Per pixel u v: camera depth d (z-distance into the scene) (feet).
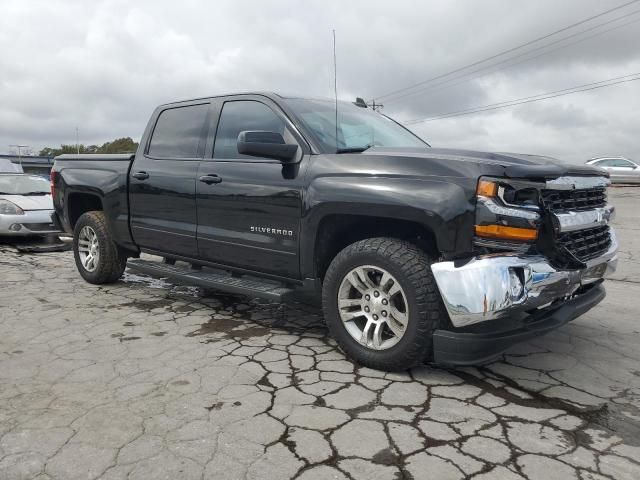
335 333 11.51
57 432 8.36
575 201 11.02
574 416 9.17
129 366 11.16
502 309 9.34
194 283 14.60
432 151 11.11
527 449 8.03
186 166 14.82
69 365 11.18
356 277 11.09
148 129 16.69
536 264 9.71
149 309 15.76
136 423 8.66
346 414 9.05
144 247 16.71
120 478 7.16
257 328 14.01
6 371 10.84
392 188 10.38
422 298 10.07
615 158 81.76
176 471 7.32
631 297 18.51
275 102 13.24
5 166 39.22
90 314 15.12
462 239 9.62
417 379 10.64
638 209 49.83
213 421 8.75
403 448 7.99
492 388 10.29
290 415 8.98
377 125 14.78
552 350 12.59
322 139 12.44
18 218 28.30
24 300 16.69
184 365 11.25
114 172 17.11
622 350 12.67
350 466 7.49
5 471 7.29
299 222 12.01
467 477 7.27
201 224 14.37
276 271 12.86
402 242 10.62
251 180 13.00
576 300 11.45
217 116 14.58
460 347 9.70
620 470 7.50
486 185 9.50
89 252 18.92
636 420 9.07
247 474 7.27
